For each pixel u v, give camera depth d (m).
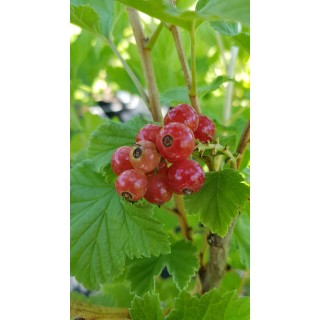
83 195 0.12
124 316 0.11
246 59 0.18
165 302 0.16
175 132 0.09
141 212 0.11
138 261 0.12
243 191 0.09
